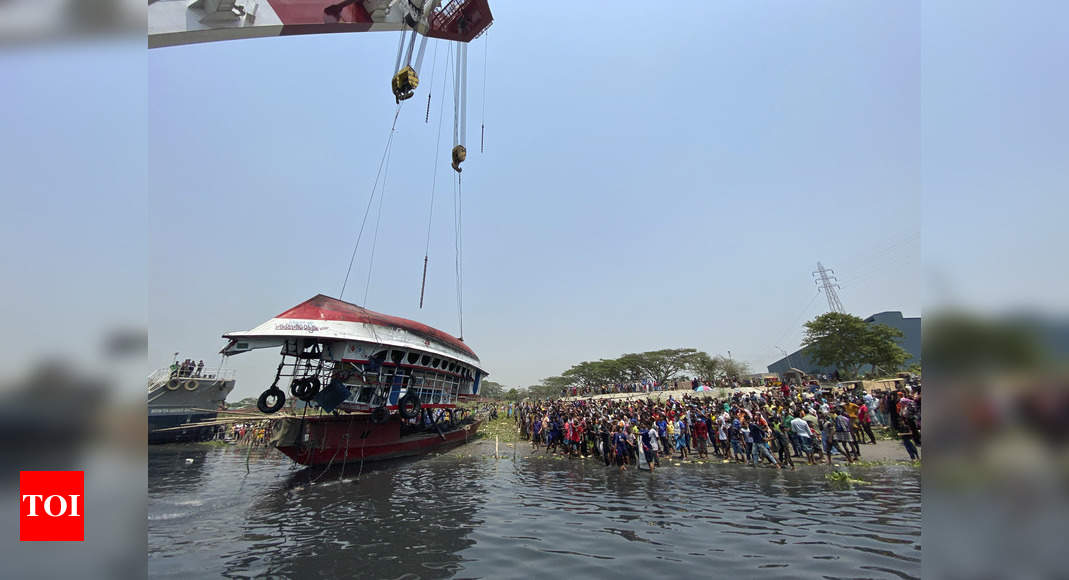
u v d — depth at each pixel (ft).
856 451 60.90
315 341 68.33
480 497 50.57
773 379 173.17
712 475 57.67
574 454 80.12
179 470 76.69
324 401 66.39
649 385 223.92
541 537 36.04
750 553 30.76
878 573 26.99
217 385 132.46
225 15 39.45
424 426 90.12
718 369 244.42
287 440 64.59
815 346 181.78
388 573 29.99
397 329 79.05
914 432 57.67
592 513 42.45
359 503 49.14
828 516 38.06
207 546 35.88
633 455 71.31
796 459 65.31
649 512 41.91
